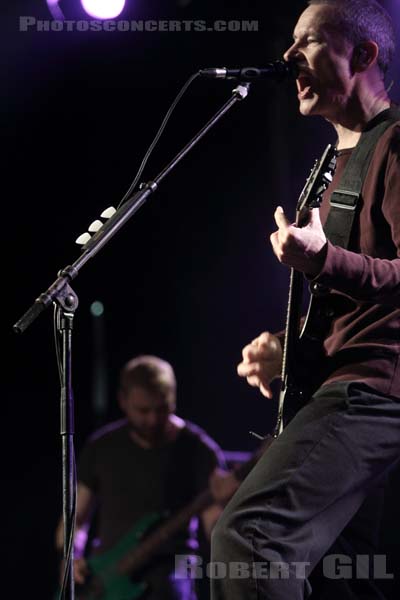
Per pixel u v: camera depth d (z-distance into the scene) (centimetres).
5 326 771
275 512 252
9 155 726
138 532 559
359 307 274
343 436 260
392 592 568
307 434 261
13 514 781
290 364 279
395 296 257
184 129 729
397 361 267
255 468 265
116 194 738
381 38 299
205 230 760
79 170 735
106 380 774
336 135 669
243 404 761
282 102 683
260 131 721
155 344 777
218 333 766
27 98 708
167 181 752
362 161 283
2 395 786
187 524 555
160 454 570
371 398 263
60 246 752
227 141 731
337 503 262
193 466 567
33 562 773
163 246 773
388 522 564
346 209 281
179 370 773
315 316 279
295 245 249
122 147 732
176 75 704
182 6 645
